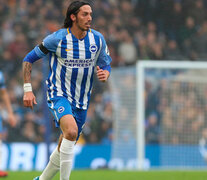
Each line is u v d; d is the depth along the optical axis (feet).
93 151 133.90
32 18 175.32
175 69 141.08
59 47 55.26
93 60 56.75
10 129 142.51
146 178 87.56
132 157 138.92
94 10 187.01
